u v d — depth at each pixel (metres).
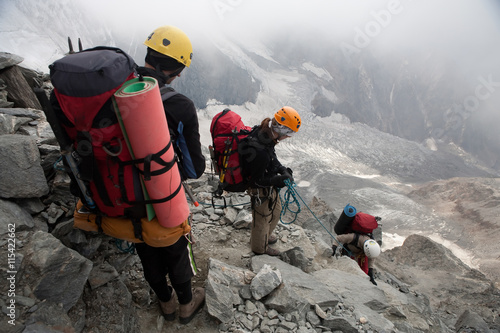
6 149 2.51
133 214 2.08
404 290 6.33
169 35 2.19
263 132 3.17
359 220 5.59
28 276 2.09
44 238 2.26
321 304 3.36
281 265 3.84
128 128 1.74
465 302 9.00
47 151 2.90
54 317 2.03
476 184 42.34
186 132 2.18
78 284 2.28
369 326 3.25
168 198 2.01
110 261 3.07
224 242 4.39
